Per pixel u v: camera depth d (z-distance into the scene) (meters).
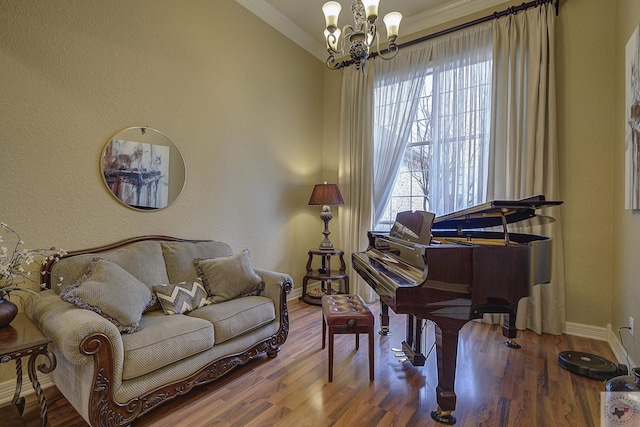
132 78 2.60
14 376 2.05
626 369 2.32
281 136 4.09
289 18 3.95
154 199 2.76
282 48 4.08
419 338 2.45
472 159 3.53
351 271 4.37
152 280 2.44
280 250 4.11
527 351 2.76
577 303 3.12
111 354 1.61
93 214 2.39
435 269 1.85
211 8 3.22
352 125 4.41
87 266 2.16
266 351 2.57
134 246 2.49
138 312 1.94
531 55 3.18
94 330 1.56
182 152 2.97
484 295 1.89
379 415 1.89
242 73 3.55
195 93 3.08
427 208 3.96
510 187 3.25
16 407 1.74
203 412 1.90
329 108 4.80
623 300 2.61
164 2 2.82
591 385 2.21
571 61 3.12
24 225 2.07
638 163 2.22
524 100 3.22
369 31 2.29
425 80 3.96
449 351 1.85
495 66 3.37
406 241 2.53
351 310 2.39
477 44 3.55
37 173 2.12
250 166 3.67
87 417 1.59
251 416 1.87
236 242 3.52
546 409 1.94
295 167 4.32
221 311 2.30
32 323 1.77
